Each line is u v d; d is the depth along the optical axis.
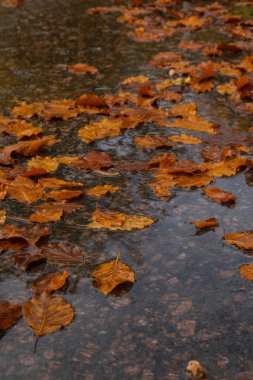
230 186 1.51
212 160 1.60
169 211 1.43
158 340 1.17
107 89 2.00
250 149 1.65
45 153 1.63
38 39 2.54
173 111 1.83
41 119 1.82
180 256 1.31
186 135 1.70
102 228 1.38
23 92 1.98
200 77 2.04
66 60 2.25
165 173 1.53
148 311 1.21
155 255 1.31
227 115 1.84
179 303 1.22
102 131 1.73
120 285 1.26
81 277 1.27
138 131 1.75
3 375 1.12
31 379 1.11
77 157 1.60
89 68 2.14
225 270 1.29
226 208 1.44
